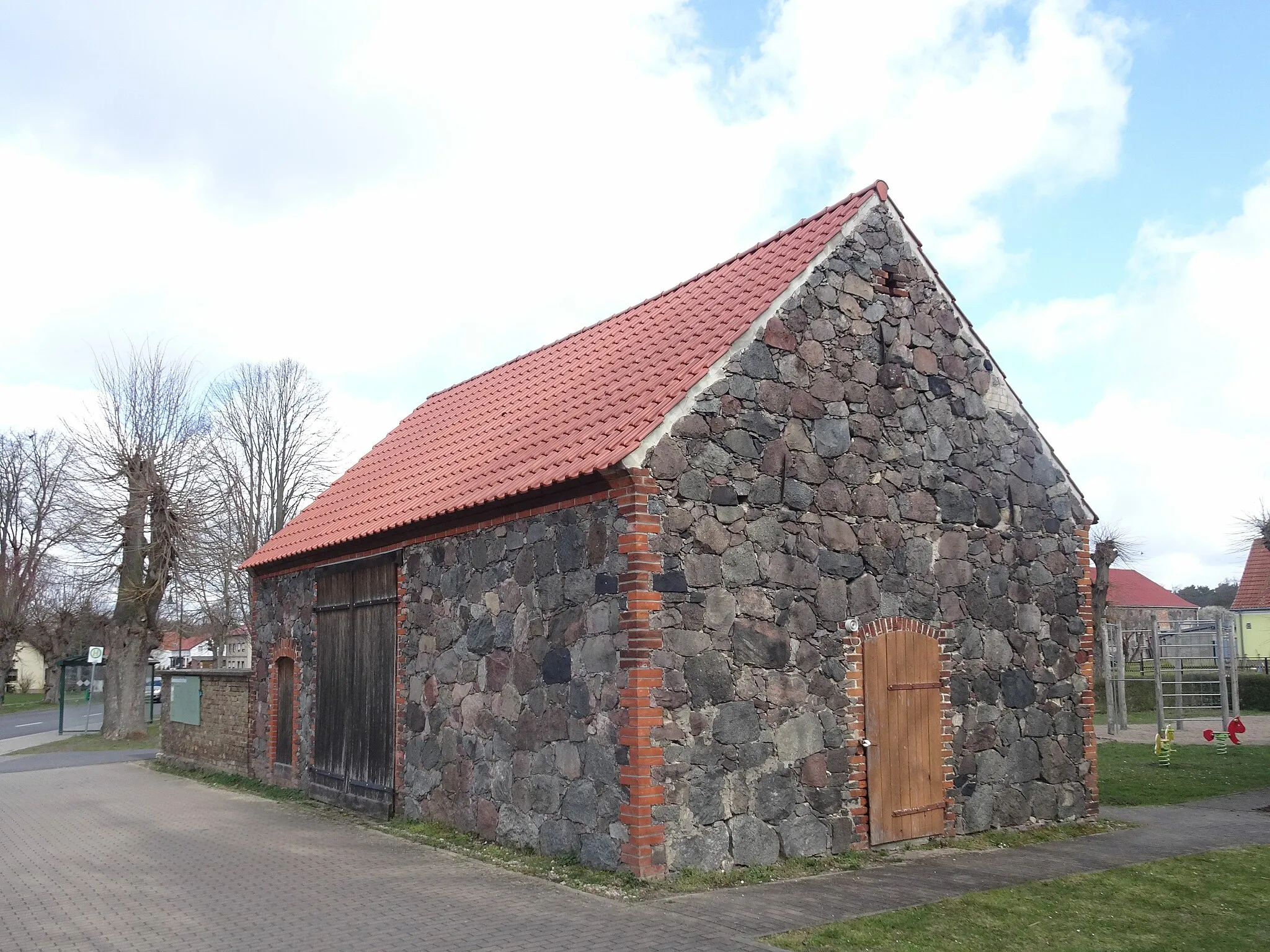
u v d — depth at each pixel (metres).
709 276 12.98
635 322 13.59
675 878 8.72
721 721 9.28
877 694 10.62
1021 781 11.92
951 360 12.06
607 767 9.04
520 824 10.14
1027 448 12.69
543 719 9.92
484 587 11.01
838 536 10.54
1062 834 11.62
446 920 7.67
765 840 9.47
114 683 28.27
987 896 8.48
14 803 14.84
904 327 11.62
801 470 10.31
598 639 9.29
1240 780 15.84
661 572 9.02
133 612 28.22
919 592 11.22
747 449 9.87
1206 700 29.86
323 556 14.73
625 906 8.02
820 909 8.03
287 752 15.70
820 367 10.68
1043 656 12.41
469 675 11.18
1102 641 31.12
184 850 10.74
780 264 11.30
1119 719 24.28
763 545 9.86
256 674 16.98
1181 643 24.73
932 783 11.02
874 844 10.33
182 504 28.45
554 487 9.70
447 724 11.54
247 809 13.88
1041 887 8.86
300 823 12.55
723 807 9.20
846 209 11.42
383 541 13.09
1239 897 8.53
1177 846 10.92
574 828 9.39
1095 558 35.56
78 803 14.73
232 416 36.62
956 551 11.70
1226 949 7.14
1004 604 12.09
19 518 50.09
